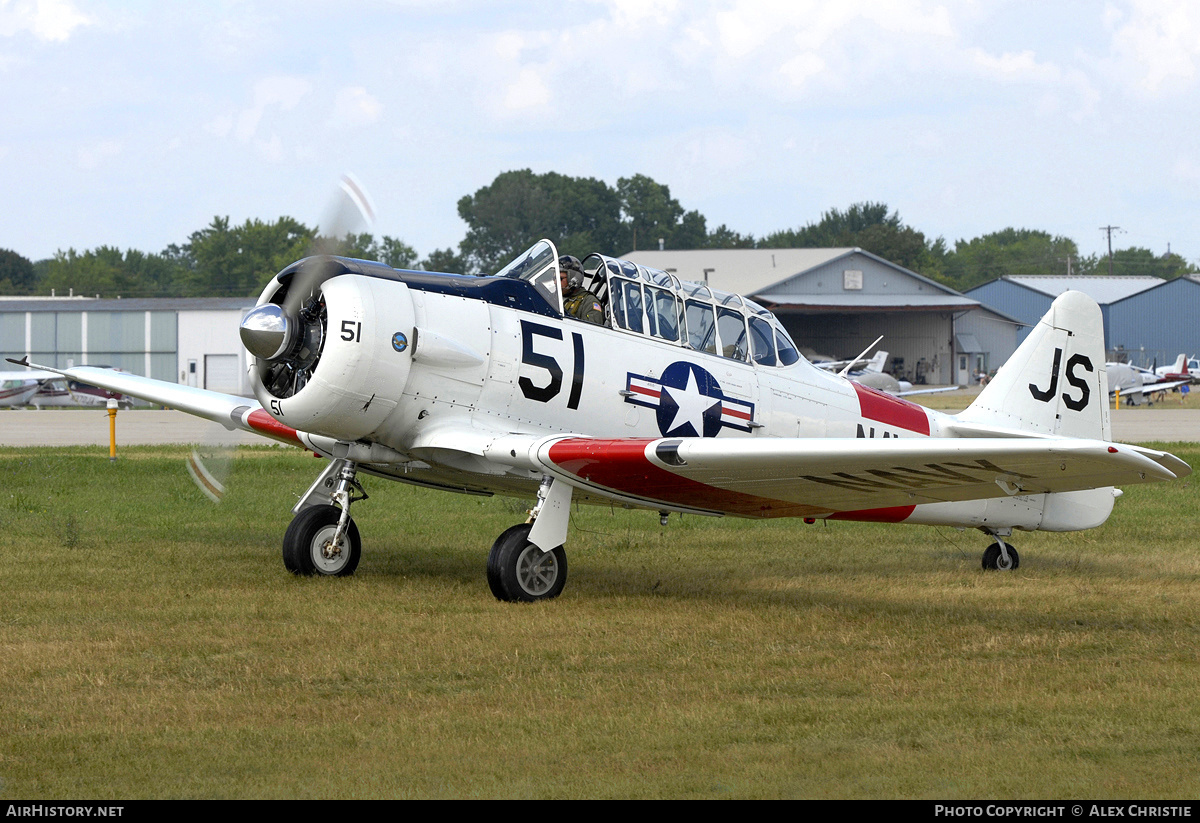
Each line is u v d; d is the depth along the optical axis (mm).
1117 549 27766
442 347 20438
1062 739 12703
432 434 20828
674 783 11242
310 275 20250
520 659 15906
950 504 24734
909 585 22672
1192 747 12453
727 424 23875
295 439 23703
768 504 22141
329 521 22141
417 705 13672
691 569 24391
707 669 15578
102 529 28219
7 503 32406
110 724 12734
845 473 19031
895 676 15359
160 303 147125
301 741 12289
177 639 16609
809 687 14734
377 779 11219
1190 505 35938
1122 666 16047
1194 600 21125
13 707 13281
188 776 11227
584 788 11078
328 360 19734
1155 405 120250
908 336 190625
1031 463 17266
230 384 142125
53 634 16812
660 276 23312
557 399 21734
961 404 113562
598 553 26516
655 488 20969
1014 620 19234
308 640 16672
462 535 28766
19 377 109438
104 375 27906
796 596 21281
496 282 21703
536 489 22234
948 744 12484
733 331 24359
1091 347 28625
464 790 10992
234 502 34156
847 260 183875
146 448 52406
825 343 191875
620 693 14289
